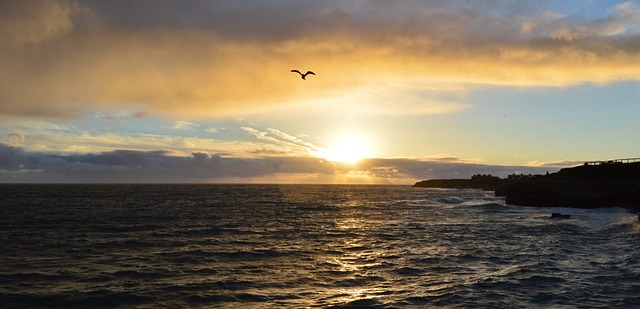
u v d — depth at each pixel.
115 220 52.66
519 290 18.47
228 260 26.25
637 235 35.94
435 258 26.41
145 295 18.41
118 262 25.62
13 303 17.41
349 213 67.31
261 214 63.69
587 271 21.81
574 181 77.00
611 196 68.31
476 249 29.75
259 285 20.02
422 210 74.38
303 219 56.03
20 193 145.50
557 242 32.78
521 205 81.81
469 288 18.94
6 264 25.05
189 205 84.31
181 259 26.53
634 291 18.00
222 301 17.55
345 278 21.34
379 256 27.39
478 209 75.62
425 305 16.69
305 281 20.78
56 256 27.67
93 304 17.33
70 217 56.62
